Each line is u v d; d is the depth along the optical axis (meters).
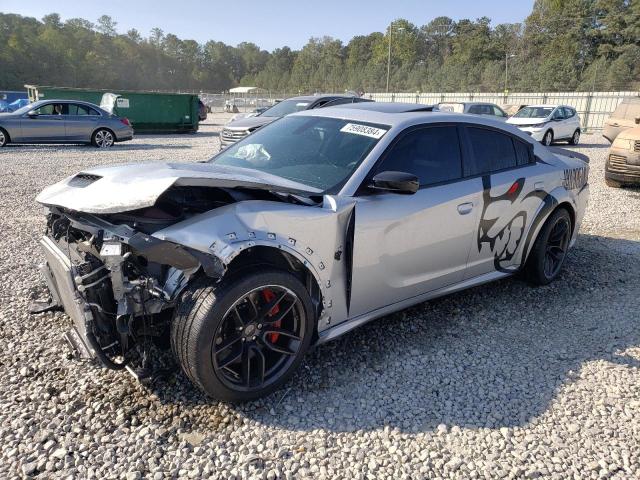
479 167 4.03
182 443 2.54
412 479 2.40
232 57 168.62
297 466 2.44
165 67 142.62
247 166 3.68
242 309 2.76
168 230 2.63
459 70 84.69
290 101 14.05
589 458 2.58
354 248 3.13
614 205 8.75
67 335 3.09
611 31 86.19
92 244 2.76
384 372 3.27
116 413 2.73
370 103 4.39
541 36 92.19
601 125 35.22
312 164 3.50
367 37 132.38
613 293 4.77
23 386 2.92
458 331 3.88
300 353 2.98
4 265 4.84
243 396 2.78
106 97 23.42
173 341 2.66
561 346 3.72
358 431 2.71
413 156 3.60
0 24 109.75
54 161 12.68
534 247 4.62
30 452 2.43
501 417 2.88
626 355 3.62
